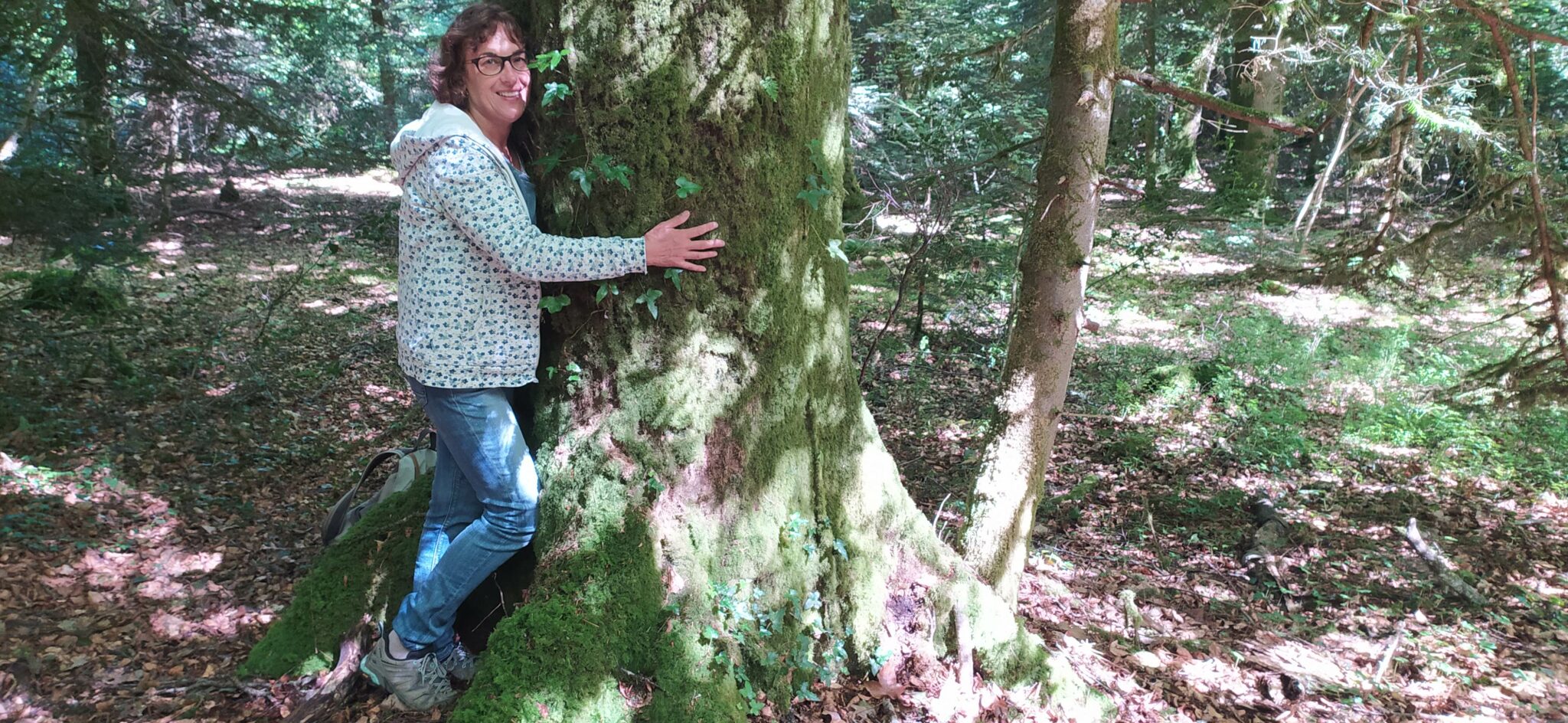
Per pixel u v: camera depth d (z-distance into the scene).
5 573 3.54
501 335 2.29
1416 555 4.85
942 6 9.11
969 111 6.95
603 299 2.42
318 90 10.96
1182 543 5.04
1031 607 3.75
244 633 3.17
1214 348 8.92
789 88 2.42
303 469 5.29
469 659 2.64
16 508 4.16
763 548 2.59
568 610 2.37
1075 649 3.31
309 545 4.12
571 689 2.28
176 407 6.04
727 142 2.37
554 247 2.17
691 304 2.44
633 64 2.29
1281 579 4.51
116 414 5.78
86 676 2.82
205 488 4.83
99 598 3.44
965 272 7.37
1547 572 4.76
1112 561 4.67
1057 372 3.24
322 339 8.40
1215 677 3.31
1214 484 5.96
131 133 8.12
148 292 9.66
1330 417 7.48
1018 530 3.30
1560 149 5.64
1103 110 3.08
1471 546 5.05
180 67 7.03
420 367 2.26
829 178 2.61
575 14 2.27
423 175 2.15
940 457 6.14
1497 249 5.22
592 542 2.46
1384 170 5.85
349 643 2.69
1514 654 3.80
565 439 2.51
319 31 11.23
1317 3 4.91
